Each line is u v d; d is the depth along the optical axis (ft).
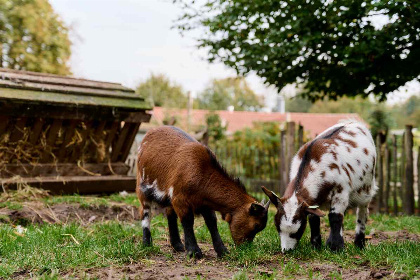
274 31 12.22
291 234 6.06
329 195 6.40
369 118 21.77
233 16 12.72
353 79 13.46
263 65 13.14
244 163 18.80
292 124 14.43
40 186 10.21
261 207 5.92
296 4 11.83
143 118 11.67
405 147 12.78
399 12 10.21
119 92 11.89
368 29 10.98
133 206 9.80
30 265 5.43
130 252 5.98
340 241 6.30
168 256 6.12
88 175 11.20
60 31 28.71
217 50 13.70
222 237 7.50
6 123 9.95
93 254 5.88
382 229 8.96
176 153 6.18
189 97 37.06
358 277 5.05
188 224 6.04
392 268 5.29
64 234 7.05
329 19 11.61
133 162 16.15
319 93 14.84
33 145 10.50
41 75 11.19
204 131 14.08
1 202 9.05
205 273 5.31
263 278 4.98
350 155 6.52
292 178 6.78
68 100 10.45
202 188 6.01
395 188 12.71
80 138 11.03
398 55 11.97
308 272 5.29
